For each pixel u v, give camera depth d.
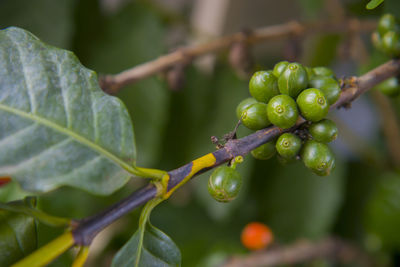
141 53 0.66
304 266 0.77
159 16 0.70
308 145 0.42
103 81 0.50
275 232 0.77
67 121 0.40
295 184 0.76
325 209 0.73
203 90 0.73
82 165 0.39
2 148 0.38
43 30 0.58
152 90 0.65
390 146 0.74
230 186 0.40
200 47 0.55
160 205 0.83
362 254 0.74
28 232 0.41
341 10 0.64
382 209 0.70
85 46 0.66
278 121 0.40
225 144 0.41
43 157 0.39
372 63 0.52
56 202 0.58
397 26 0.46
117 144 0.40
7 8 0.57
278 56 0.81
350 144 0.76
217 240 0.80
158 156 0.73
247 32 0.57
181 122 0.74
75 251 0.40
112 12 0.70
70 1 0.59
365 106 0.88
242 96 0.71
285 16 0.83
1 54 0.40
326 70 0.44
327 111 0.41
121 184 0.39
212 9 0.81
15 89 0.39
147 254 0.41
